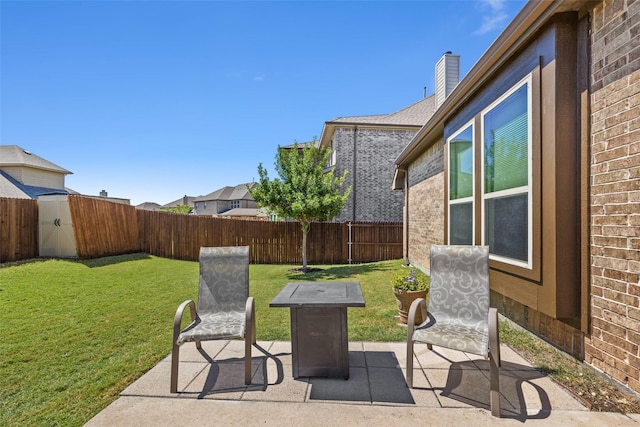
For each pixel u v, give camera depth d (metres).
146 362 3.39
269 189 9.67
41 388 2.88
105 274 8.53
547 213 3.11
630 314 2.47
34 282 7.42
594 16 2.79
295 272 9.51
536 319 3.75
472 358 3.38
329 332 2.99
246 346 2.92
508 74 3.85
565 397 2.58
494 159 4.21
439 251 3.43
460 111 5.36
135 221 12.66
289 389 2.81
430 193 7.84
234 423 2.34
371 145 15.50
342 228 12.07
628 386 2.50
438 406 2.53
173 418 2.41
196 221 12.01
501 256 4.05
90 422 2.37
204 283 3.74
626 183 2.49
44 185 21.19
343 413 2.45
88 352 3.67
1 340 4.04
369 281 7.64
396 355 3.49
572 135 2.97
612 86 2.61
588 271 2.87
